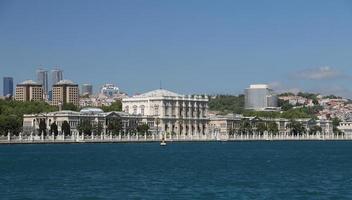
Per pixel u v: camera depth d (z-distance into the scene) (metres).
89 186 123.56
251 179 136.88
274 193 111.69
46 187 122.50
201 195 109.12
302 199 104.19
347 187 120.31
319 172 155.88
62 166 181.25
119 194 110.62
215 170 163.62
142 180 135.12
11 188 121.25
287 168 170.88
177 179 137.25
